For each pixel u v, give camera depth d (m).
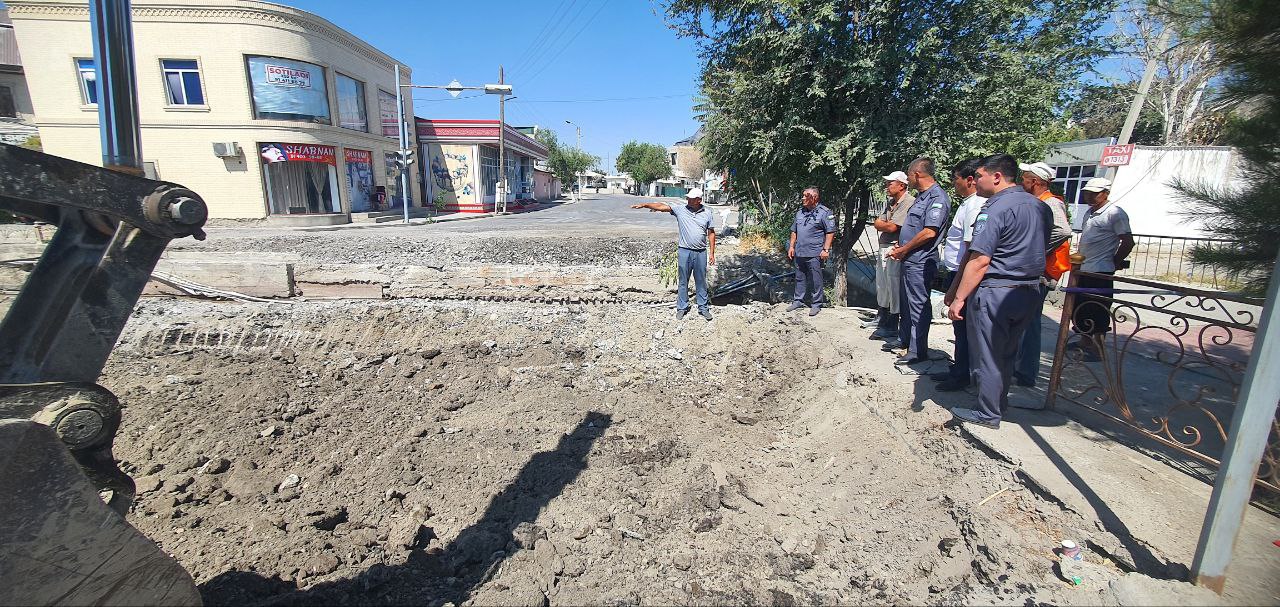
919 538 3.10
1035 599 2.51
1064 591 2.52
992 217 3.49
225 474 4.30
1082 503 2.95
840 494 3.76
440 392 5.86
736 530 3.63
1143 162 15.33
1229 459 2.21
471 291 8.72
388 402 5.60
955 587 2.72
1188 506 2.90
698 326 7.17
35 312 2.08
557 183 59.75
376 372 6.33
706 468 4.35
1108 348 6.01
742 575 3.17
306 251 12.37
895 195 5.98
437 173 27.92
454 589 3.17
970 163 4.44
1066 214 4.51
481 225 20.55
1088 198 5.75
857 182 6.94
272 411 5.24
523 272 8.72
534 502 3.95
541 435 4.94
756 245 12.53
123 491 2.25
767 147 6.86
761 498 3.93
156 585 2.34
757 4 6.44
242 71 17.75
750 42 6.70
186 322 7.22
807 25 6.19
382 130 24.14
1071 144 17.59
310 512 3.81
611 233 16.88
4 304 3.85
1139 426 3.50
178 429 4.86
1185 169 15.03
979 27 6.25
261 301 8.41
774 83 6.67
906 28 6.11
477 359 6.68
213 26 17.30
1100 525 2.80
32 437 1.92
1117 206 5.50
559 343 6.99
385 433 4.96
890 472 3.72
